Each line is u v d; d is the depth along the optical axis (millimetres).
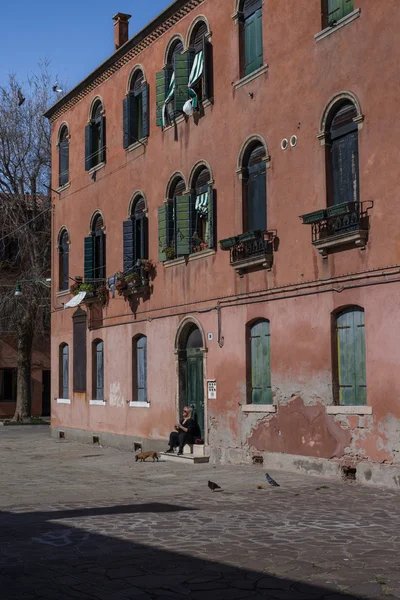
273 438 17594
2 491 15391
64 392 29891
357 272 15336
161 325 22516
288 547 9203
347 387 15758
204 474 17219
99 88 27062
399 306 14352
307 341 16641
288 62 17609
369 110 15242
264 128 18328
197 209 21078
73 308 28688
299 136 17172
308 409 16531
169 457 20562
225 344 19438
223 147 19828
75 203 28875
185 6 21594
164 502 13250
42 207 39469
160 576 8008
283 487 14711
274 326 17688
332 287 15961
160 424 22453
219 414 19547
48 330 42969
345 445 15461
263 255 17750
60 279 30359
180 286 21562
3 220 38812
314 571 8039
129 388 24359
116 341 25328
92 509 12625
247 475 16672
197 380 21016
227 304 19375
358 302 15305
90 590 7559
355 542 9430
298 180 17141
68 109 29656
